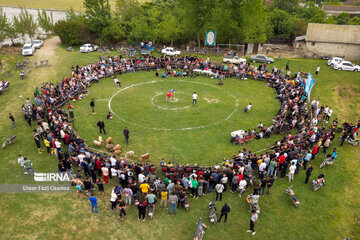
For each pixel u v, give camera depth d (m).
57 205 16.78
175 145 22.97
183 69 42.12
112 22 53.47
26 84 35.31
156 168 19.45
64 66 41.78
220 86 36.19
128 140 23.61
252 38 50.31
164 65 42.03
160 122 26.75
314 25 50.47
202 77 39.41
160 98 32.16
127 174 17.73
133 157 20.95
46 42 55.78
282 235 15.10
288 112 29.00
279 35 59.94
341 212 16.73
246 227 15.55
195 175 17.34
